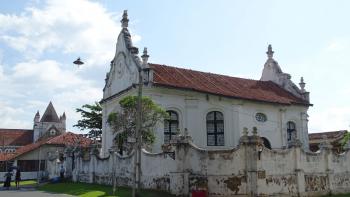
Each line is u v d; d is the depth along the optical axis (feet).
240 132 103.55
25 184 117.60
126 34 107.34
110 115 83.51
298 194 71.72
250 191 64.75
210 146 100.63
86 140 163.22
